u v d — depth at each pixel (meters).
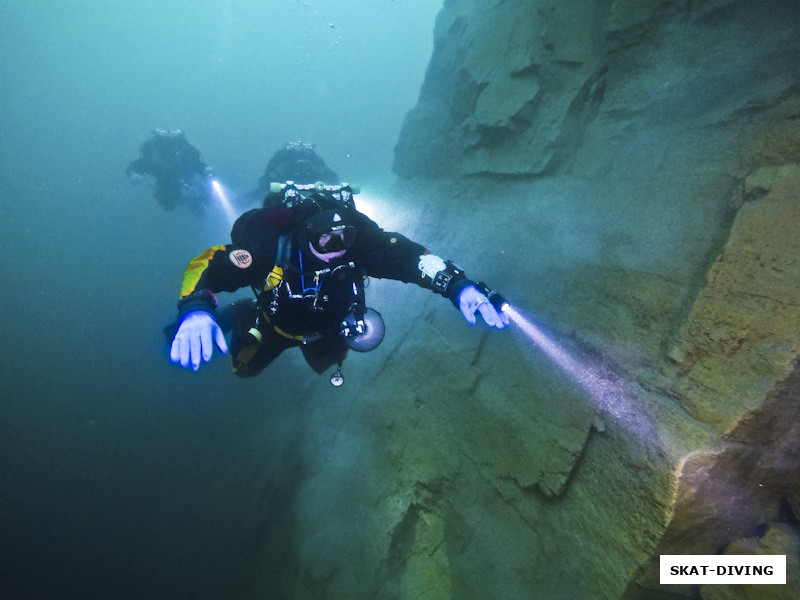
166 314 18.03
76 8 40.88
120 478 9.05
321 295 2.03
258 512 6.18
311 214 1.95
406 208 7.55
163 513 7.78
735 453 1.99
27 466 10.03
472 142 6.06
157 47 46.16
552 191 4.44
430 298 5.39
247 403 9.40
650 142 3.54
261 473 6.77
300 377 7.93
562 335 3.30
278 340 2.30
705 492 2.01
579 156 4.38
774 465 2.10
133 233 26.98
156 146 11.03
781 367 1.89
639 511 2.14
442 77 7.67
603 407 2.65
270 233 1.92
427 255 1.96
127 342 15.85
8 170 44.31
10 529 8.38
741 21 3.02
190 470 8.62
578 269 3.53
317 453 5.56
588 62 4.45
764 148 2.60
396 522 3.89
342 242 1.86
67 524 8.25
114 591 6.61
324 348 2.46
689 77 3.31
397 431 4.44
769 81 2.77
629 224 3.29
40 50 43.56
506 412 3.39
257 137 45.28
